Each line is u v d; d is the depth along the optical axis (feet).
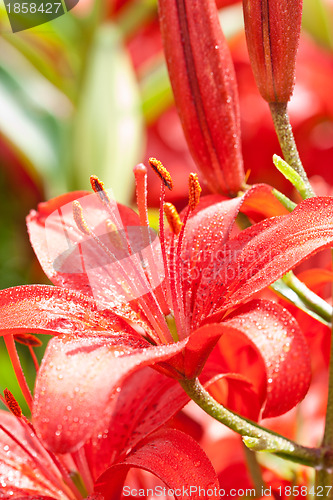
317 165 3.16
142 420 1.99
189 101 2.07
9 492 1.98
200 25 2.06
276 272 1.83
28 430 2.03
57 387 1.74
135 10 2.96
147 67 3.33
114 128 2.84
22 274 2.94
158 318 1.95
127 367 1.76
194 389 1.87
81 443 1.70
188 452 1.88
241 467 2.25
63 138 2.93
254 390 2.01
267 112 3.09
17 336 2.02
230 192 2.10
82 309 1.93
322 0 3.30
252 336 1.81
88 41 2.89
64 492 2.02
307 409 2.35
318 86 3.23
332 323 1.96
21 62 3.06
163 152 3.16
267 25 1.97
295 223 1.89
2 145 3.10
